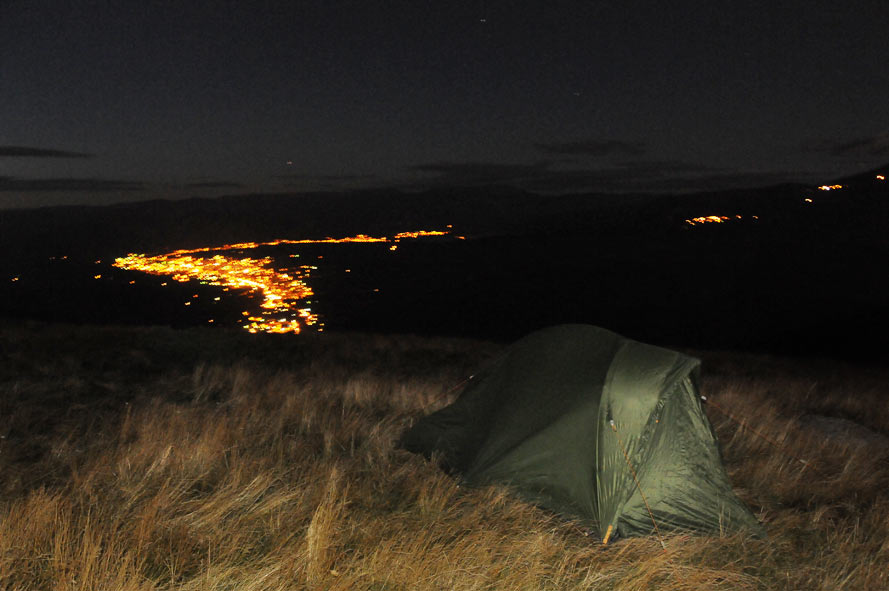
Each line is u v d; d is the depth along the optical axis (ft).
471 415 21.77
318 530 13.29
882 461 23.18
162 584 11.55
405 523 15.33
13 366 31.86
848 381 57.31
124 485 16.03
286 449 20.43
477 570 12.88
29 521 12.95
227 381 33.14
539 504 17.16
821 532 16.79
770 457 21.95
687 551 15.07
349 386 31.91
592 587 12.80
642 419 16.99
